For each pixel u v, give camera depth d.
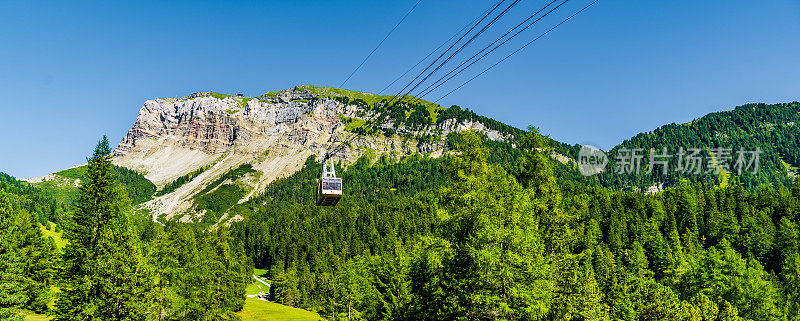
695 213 142.25
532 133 36.69
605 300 46.84
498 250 27.80
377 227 193.62
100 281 47.34
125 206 57.03
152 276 51.31
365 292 58.53
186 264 87.19
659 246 109.75
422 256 38.78
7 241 51.94
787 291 87.75
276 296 123.44
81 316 46.50
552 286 30.73
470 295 28.30
